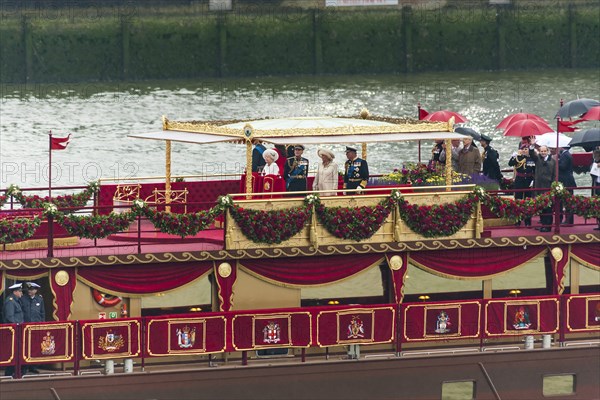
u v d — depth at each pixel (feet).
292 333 364.58
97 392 353.51
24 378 350.64
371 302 382.63
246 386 362.12
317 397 367.04
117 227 355.77
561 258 383.65
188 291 374.22
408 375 371.97
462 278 377.50
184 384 358.02
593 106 444.14
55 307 353.10
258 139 369.09
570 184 406.41
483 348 380.99
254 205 359.87
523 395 380.58
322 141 368.68
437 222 369.71
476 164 411.54
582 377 384.06
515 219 380.17
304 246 363.35
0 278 349.41
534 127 423.23
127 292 356.79
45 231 362.94
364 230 364.99
